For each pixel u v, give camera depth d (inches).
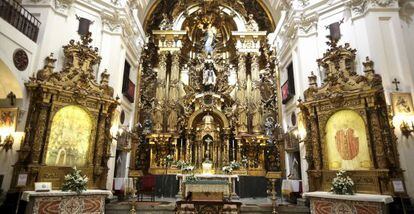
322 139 367.2
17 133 323.6
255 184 508.4
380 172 304.0
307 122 391.9
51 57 360.5
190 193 331.3
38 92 341.4
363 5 374.0
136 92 573.6
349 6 389.4
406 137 309.9
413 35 367.9
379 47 344.5
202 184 346.0
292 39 474.3
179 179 479.5
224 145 546.6
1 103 332.5
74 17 411.5
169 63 634.8
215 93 595.2
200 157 533.3
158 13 666.2
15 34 313.9
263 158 543.8
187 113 579.2
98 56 410.6
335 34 399.9
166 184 495.5
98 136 384.8
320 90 381.1
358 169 330.0
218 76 622.8
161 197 484.4
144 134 560.7
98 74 419.5
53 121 347.9
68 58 385.7
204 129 545.6
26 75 333.4
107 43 442.6
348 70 365.4
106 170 384.5
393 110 317.4
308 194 337.1
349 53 370.0
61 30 390.3
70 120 364.8
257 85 595.8
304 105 389.7
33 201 285.7
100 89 397.7
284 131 549.3
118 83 446.3
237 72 628.1
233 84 629.9
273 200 335.3
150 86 610.5
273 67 611.5
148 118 583.5
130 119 547.8
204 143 546.0
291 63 514.0
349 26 389.1
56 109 351.3
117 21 457.1
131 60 545.0
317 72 413.1
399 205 287.3
